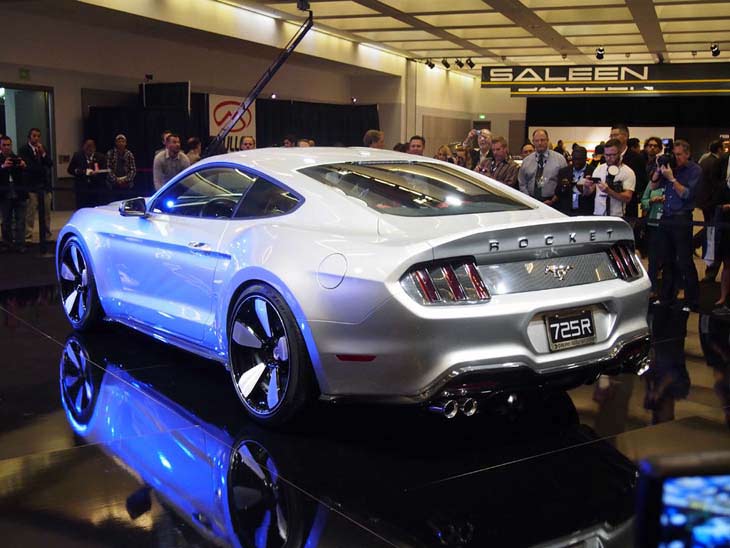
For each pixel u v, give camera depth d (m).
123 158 12.04
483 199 3.67
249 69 18.50
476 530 2.41
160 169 7.97
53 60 13.90
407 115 23.48
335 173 3.64
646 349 3.42
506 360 2.88
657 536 0.57
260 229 3.41
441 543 2.32
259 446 3.12
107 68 14.91
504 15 15.37
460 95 27.75
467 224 3.24
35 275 7.68
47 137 14.16
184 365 4.27
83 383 3.93
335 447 3.12
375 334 2.86
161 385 3.91
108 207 4.95
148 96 15.01
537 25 16.61
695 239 8.58
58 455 2.99
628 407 3.71
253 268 3.27
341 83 22.84
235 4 15.20
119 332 5.03
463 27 17.05
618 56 22.59
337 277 2.93
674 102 23.64
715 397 3.89
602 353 3.15
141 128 14.39
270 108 18.59
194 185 4.09
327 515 2.51
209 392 3.81
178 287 3.93
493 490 2.72
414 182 3.70
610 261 3.36
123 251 4.39
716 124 23.23
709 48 19.64
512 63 24.25
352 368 2.96
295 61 19.23
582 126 24.59
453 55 22.36
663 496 0.57
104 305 4.66
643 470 0.59
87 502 2.57
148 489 2.68
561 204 6.84
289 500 2.62
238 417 3.46
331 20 17.53
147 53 15.72
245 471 2.86
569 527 2.44
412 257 2.82
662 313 6.39
